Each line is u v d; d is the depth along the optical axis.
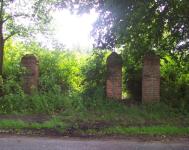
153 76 18.41
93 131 13.68
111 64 18.75
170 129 13.74
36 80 19.02
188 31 17.91
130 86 19.56
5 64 20.11
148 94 18.41
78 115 16.36
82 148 11.41
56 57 20.66
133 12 16.98
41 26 20.36
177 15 17.52
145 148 11.54
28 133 13.38
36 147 11.42
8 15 19.59
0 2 19.11
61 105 17.61
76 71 20.34
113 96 18.73
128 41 18.30
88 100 18.23
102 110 17.30
